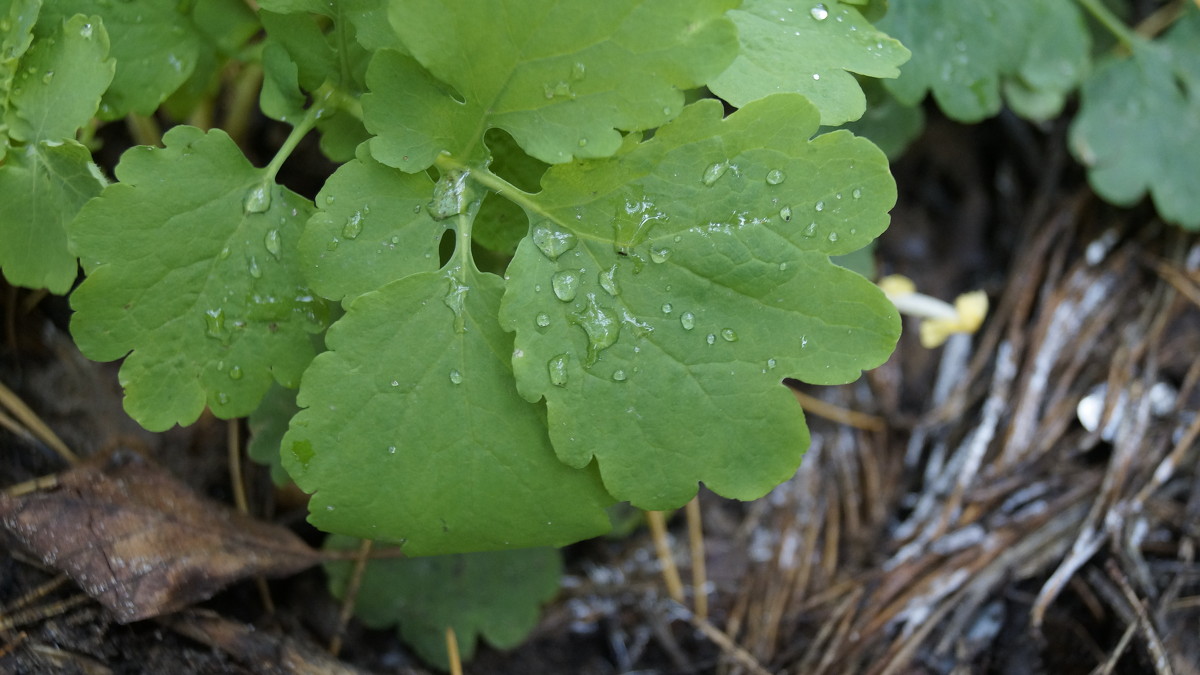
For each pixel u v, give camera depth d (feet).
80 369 1.19
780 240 1.02
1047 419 1.30
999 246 1.47
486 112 1.02
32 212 1.05
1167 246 1.35
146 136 1.24
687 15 0.99
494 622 1.22
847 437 1.35
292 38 1.05
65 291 1.05
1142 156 1.30
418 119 1.02
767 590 1.27
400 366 1.02
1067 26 1.26
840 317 1.02
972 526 1.25
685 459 1.03
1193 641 1.16
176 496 1.11
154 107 1.09
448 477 1.03
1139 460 1.25
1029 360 1.33
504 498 1.04
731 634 1.25
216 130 1.03
